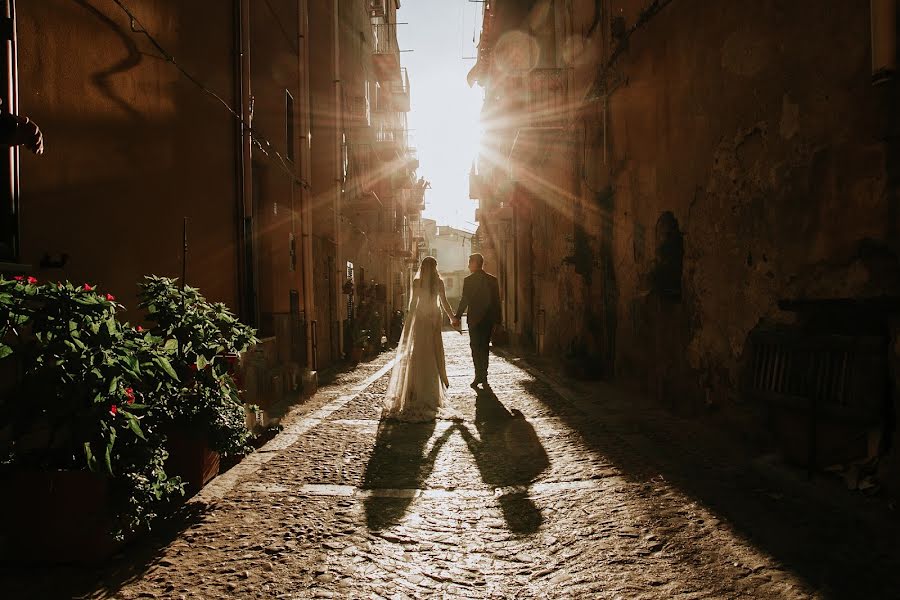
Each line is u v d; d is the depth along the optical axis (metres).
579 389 9.20
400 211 33.56
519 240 20.89
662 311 7.46
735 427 5.64
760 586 2.80
